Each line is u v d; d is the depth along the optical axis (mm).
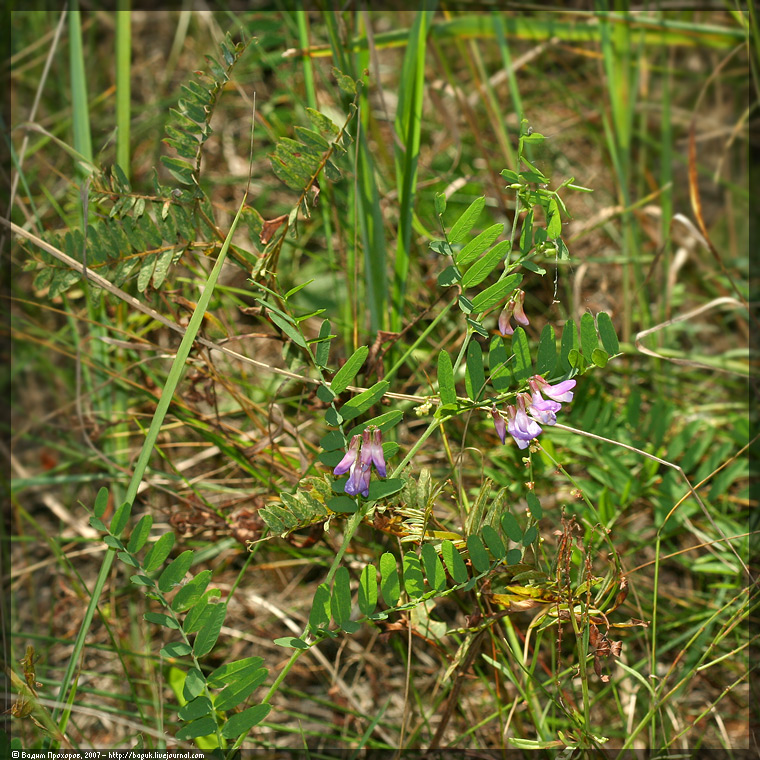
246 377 915
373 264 846
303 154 770
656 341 938
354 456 739
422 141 1041
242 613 880
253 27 1008
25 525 917
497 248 747
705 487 869
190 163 774
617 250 1021
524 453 864
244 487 900
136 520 896
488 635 834
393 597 747
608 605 849
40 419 943
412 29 833
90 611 769
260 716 749
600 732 825
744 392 936
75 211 889
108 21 1179
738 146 1055
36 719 758
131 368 885
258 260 783
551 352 757
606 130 930
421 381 894
